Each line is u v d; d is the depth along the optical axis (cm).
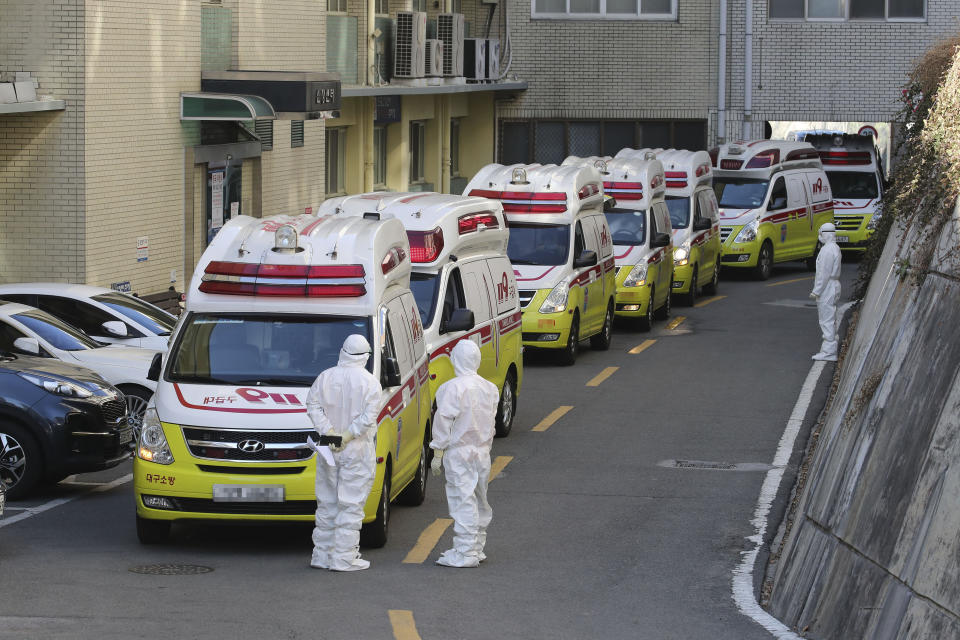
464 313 3962
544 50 11175
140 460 2989
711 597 2755
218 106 6216
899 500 2400
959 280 2622
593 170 6319
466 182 11231
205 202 6675
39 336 4212
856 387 3152
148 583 2741
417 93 9181
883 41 10988
